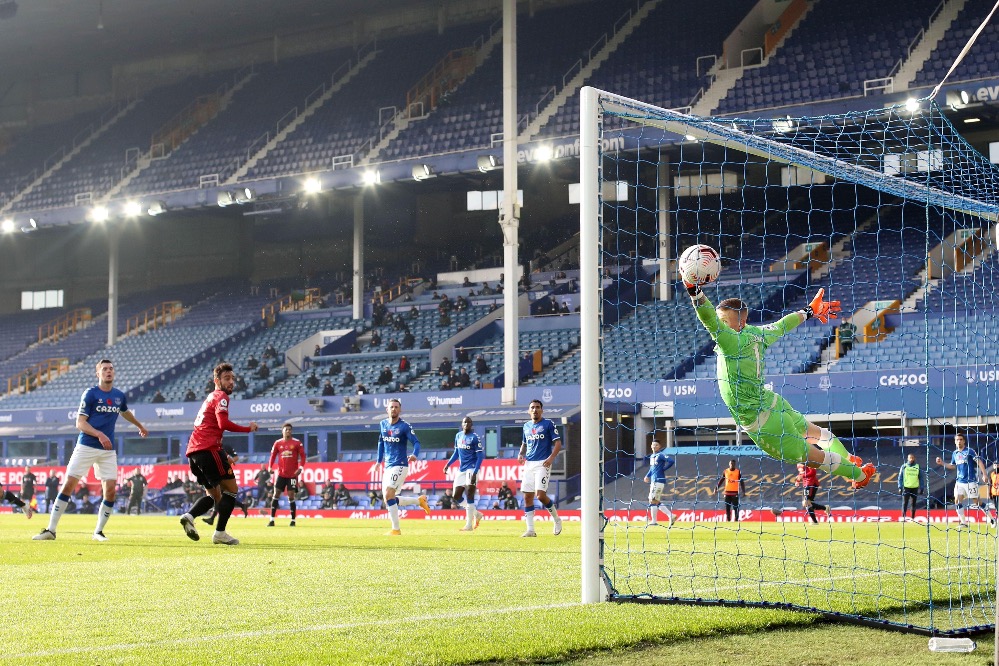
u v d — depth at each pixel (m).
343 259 55.56
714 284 41.00
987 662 5.36
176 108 57.09
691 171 44.00
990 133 39.28
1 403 49.75
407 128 48.06
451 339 43.78
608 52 47.28
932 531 19.97
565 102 45.28
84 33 55.78
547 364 41.72
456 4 54.00
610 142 38.53
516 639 5.62
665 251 41.78
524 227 50.66
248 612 6.86
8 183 56.62
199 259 57.81
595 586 7.30
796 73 41.69
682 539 16.39
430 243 53.28
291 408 41.88
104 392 15.18
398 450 18.77
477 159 40.72
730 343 8.10
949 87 33.62
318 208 55.88
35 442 45.38
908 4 42.81
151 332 52.31
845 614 6.65
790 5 44.41
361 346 46.72
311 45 57.09
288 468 23.78
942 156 15.85
